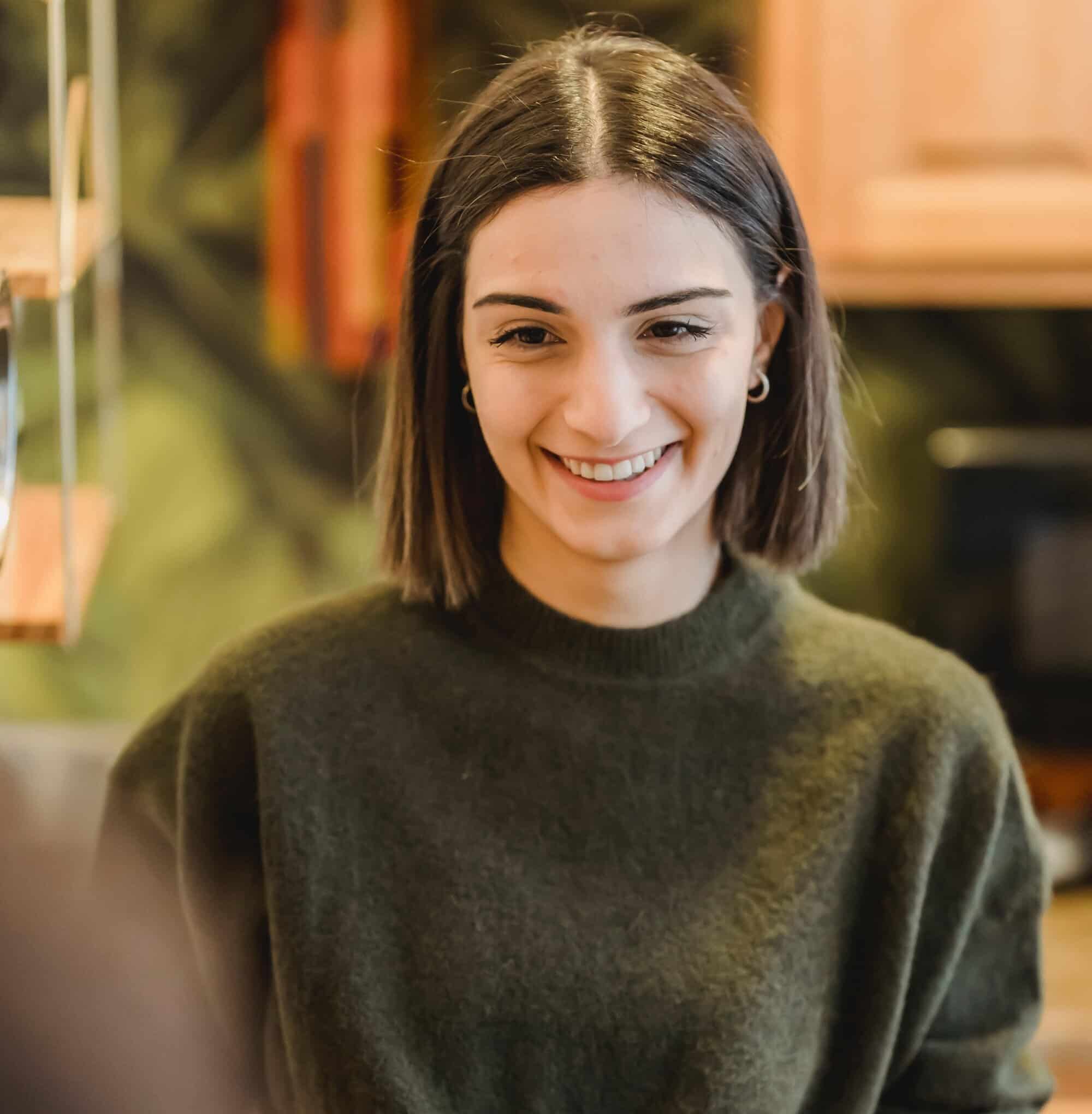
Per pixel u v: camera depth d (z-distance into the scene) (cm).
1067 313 242
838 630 119
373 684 112
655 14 223
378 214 206
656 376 100
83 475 227
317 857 108
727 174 99
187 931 115
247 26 221
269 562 238
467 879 108
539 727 111
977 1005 120
